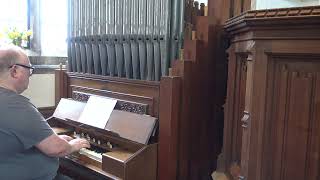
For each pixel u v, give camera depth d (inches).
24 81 70.5
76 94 101.7
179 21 77.3
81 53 100.0
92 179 86.6
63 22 138.4
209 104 80.1
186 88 74.7
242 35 59.3
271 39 49.5
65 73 105.7
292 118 48.9
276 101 50.2
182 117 74.9
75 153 85.9
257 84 51.4
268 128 51.0
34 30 131.2
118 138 82.9
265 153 51.5
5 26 120.4
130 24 84.7
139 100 82.0
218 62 80.0
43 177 70.5
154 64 81.3
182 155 76.1
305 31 45.9
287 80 48.9
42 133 66.9
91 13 94.7
